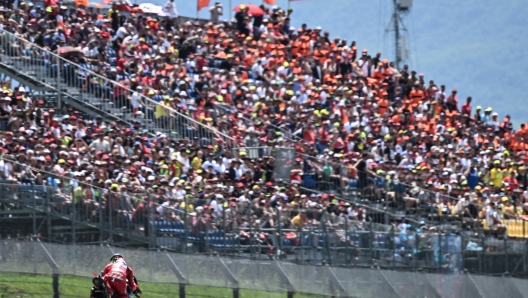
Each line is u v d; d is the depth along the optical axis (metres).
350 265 99.31
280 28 165.50
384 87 158.12
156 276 88.88
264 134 128.75
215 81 137.12
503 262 109.44
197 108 128.50
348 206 113.44
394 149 140.12
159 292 88.19
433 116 156.62
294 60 152.25
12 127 106.25
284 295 94.56
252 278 93.31
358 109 144.38
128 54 135.12
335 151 132.12
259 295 93.38
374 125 141.75
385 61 162.12
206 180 108.94
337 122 136.00
